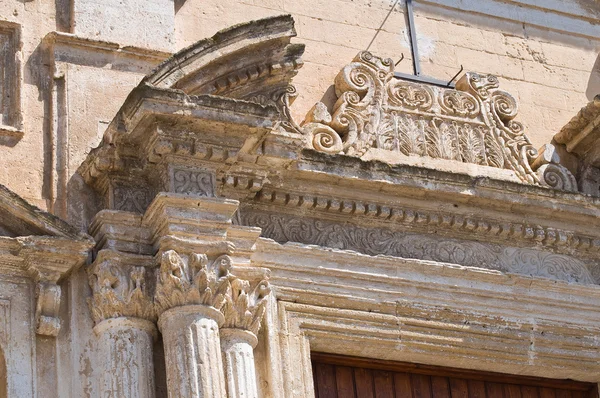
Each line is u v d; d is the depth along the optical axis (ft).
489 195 55.72
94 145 51.93
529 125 60.75
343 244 54.08
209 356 47.75
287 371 50.55
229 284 49.26
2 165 50.62
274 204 53.57
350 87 56.75
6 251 48.24
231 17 57.00
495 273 55.16
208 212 49.96
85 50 53.26
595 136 59.41
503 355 54.54
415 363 54.19
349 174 53.78
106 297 48.42
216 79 52.42
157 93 49.11
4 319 47.83
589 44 64.13
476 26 62.03
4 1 53.16
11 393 46.85
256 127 50.60
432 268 54.29
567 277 57.41
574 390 57.00
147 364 48.06
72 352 48.29
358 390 53.36
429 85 58.90
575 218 57.62
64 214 50.44
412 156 56.80
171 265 48.34
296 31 56.08
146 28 54.54
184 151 50.37
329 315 52.29
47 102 52.26
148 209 49.70
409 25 60.54
